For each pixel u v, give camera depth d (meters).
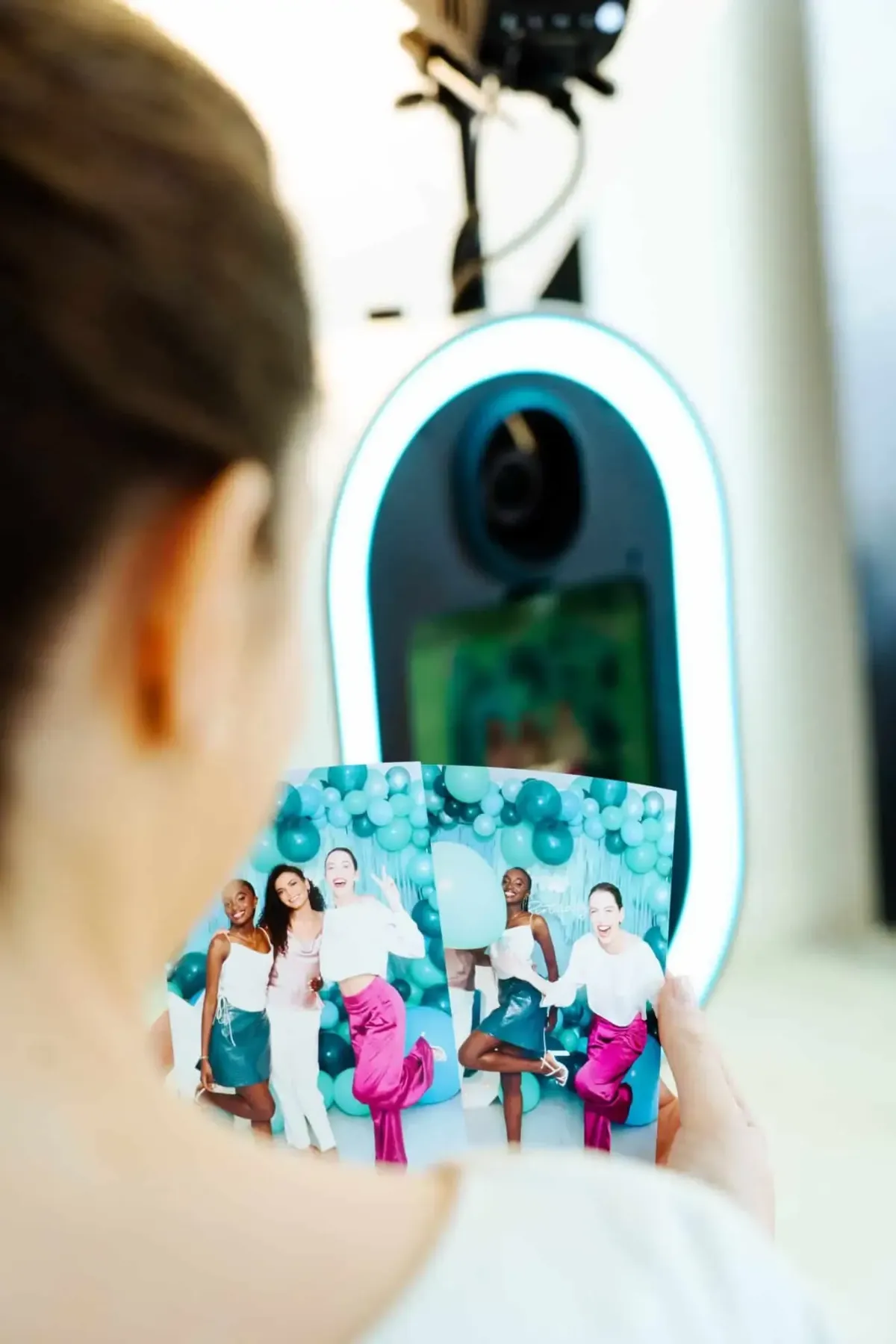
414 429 0.75
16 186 0.16
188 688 0.17
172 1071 0.42
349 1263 0.19
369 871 0.45
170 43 0.19
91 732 0.17
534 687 0.79
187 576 0.17
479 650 0.78
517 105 1.13
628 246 1.24
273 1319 0.18
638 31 1.13
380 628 0.75
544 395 0.76
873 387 1.37
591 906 0.47
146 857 0.19
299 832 0.44
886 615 1.41
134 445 0.16
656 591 0.78
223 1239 0.18
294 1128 0.42
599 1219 0.21
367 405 0.82
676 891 0.72
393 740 0.75
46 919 0.18
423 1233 0.20
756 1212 0.40
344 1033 0.43
